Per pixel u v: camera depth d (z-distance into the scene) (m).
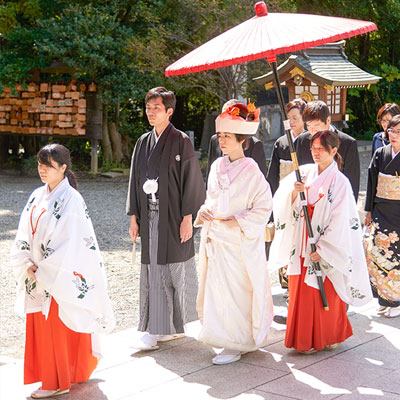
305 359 4.05
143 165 4.33
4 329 5.01
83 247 3.59
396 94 18.89
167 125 4.33
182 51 12.58
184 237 4.29
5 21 13.05
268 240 4.61
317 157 4.12
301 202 4.05
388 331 4.57
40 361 3.65
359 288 4.23
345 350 4.20
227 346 4.02
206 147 14.72
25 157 15.01
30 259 3.66
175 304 4.36
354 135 19.27
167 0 11.95
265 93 13.07
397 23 18.28
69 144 14.97
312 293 4.04
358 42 19.02
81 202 3.65
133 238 4.46
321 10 17.08
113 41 12.04
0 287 6.03
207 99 15.66
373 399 3.42
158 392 3.60
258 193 3.97
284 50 3.49
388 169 4.93
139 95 12.30
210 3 11.21
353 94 17.55
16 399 3.60
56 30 11.84
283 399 3.45
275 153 5.24
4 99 13.43
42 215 3.60
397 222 4.89
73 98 12.70
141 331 4.41
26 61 12.84
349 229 4.07
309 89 7.87
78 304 3.54
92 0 12.38
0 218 9.23
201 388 3.64
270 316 4.15
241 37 3.77
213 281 4.05
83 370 3.71
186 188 4.28
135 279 6.35
